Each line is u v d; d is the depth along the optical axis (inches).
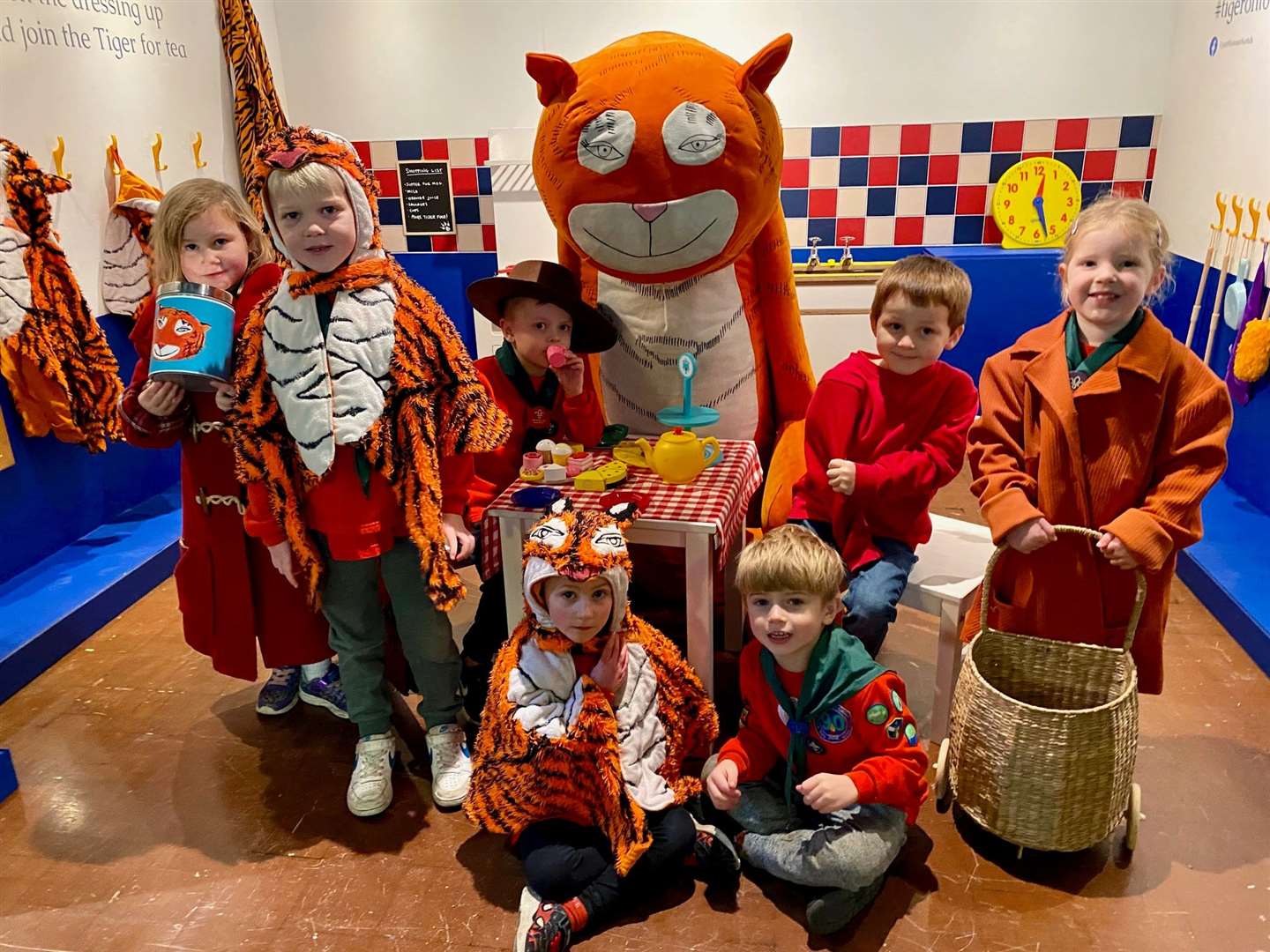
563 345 83.2
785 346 94.3
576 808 64.9
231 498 73.9
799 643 60.9
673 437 77.2
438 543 68.0
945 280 71.7
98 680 94.6
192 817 74.8
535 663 65.7
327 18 152.6
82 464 117.6
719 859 64.1
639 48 81.8
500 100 153.6
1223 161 120.3
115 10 118.2
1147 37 139.0
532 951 58.6
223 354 65.5
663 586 96.5
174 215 68.6
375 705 75.4
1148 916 62.2
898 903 63.7
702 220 81.3
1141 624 71.0
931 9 140.6
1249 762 77.3
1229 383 118.6
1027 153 146.8
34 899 66.6
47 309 102.4
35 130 105.7
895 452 75.7
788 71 146.1
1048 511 69.5
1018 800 63.2
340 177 63.1
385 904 65.4
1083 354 68.5
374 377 65.0
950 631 75.8
